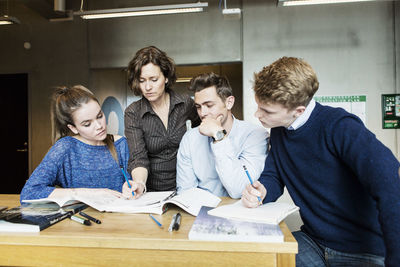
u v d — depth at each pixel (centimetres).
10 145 418
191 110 169
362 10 348
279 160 110
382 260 88
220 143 112
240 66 452
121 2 379
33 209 100
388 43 346
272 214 85
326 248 98
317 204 98
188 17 367
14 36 398
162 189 171
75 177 131
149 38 373
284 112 91
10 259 80
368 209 89
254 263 72
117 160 142
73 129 130
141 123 159
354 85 351
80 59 386
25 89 411
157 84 148
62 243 77
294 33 355
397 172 72
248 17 360
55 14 358
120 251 76
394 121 346
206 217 86
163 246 73
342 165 90
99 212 101
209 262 73
